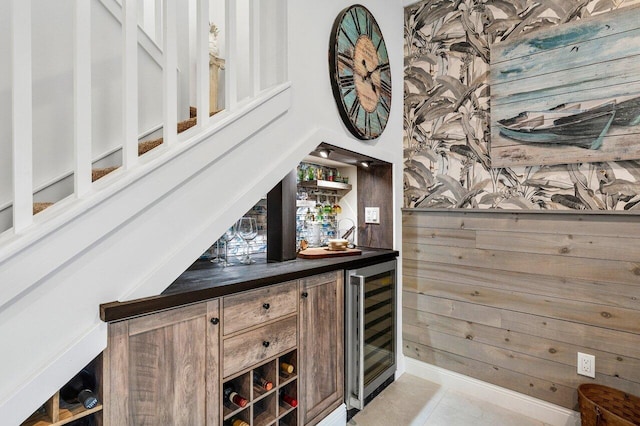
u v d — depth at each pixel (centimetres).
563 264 184
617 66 168
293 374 154
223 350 124
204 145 121
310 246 235
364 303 197
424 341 238
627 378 166
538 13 192
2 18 126
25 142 87
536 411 192
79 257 94
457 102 224
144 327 104
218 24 258
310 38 167
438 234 231
